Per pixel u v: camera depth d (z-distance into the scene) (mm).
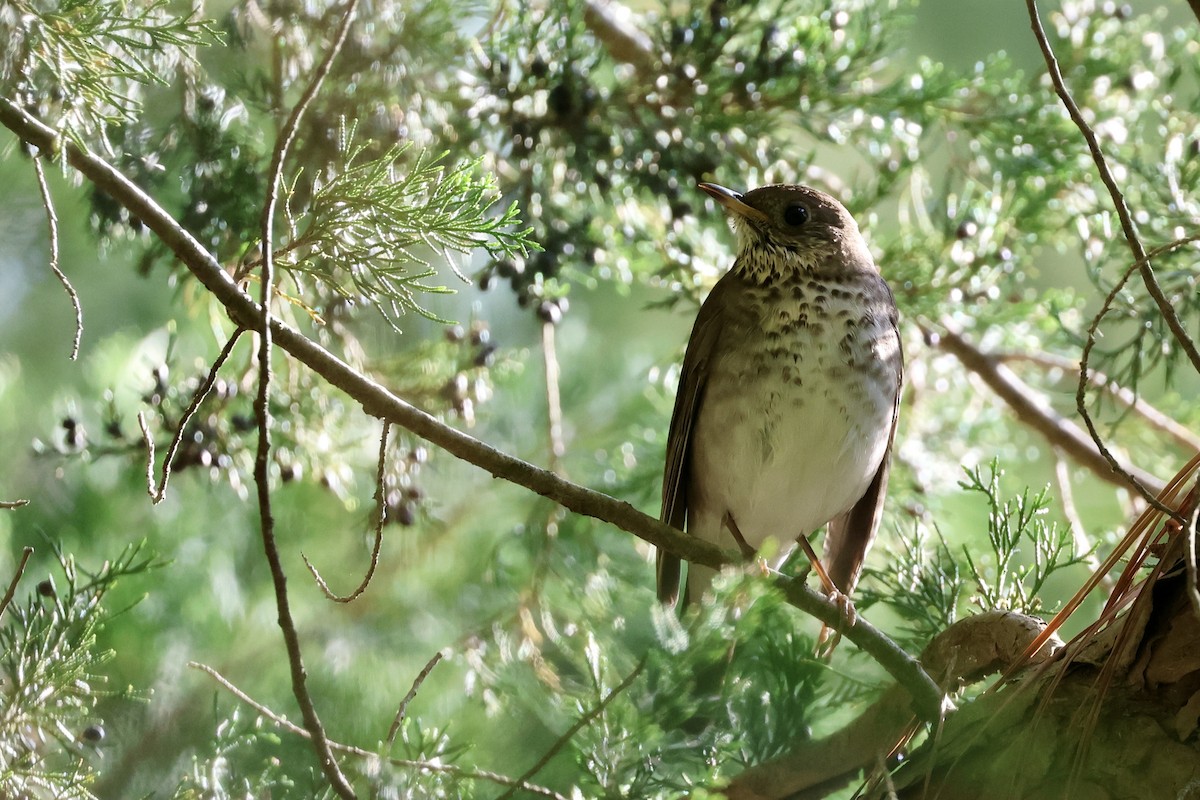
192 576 12430
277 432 10305
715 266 11656
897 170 11461
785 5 11352
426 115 10383
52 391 13578
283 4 9648
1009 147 11219
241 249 9336
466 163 7195
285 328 6609
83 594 7547
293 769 8180
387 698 11633
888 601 8836
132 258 12117
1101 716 6219
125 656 11766
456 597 12852
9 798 6840
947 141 11852
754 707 7363
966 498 12578
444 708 11398
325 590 6281
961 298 11250
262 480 5770
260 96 10125
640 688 6773
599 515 7141
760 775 7207
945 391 13242
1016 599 8320
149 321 14016
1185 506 6434
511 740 9344
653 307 11484
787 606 8125
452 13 10250
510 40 10523
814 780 7270
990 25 15719
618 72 11508
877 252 11445
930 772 6477
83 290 13859
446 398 10711
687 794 6965
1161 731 6074
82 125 7305
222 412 10016
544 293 10711
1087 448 12234
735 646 7125
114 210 9586
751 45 11156
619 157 10812
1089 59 11367
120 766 9969
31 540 12180
